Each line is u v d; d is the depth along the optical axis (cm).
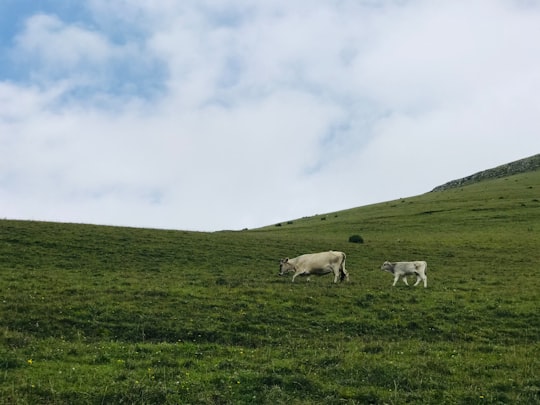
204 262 3997
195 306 2467
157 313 2327
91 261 3700
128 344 1956
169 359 1752
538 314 2541
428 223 7394
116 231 4828
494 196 9431
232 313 2389
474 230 6650
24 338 1914
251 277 3403
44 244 4022
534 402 1512
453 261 4538
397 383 1627
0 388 1427
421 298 2798
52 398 1408
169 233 5088
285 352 1923
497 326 2408
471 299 2800
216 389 1512
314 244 5194
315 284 3084
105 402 1412
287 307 2531
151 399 1434
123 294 2600
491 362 1866
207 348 1939
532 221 7044
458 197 9775
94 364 1695
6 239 4041
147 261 3872
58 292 2603
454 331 2328
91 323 2178
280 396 1480
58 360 1709
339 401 1482
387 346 2042
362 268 4131
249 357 1834
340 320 2392
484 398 1525
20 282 2806
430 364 1794
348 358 1822
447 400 1516
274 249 4744
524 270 4019
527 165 15300
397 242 5628
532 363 1855
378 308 2580
